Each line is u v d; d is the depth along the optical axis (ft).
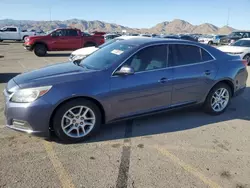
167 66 15.78
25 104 12.60
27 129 12.92
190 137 14.92
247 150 13.58
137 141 14.23
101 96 13.73
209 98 17.80
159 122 16.92
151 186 10.37
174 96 16.11
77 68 15.17
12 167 11.38
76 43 62.03
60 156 12.44
